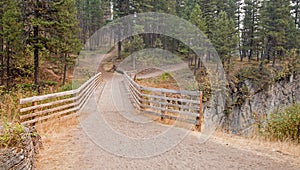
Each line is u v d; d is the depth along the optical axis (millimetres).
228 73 19031
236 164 4289
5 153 2971
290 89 20219
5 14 14508
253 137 6230
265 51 24172
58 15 13180
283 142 5789
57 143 5066
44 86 13141
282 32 23219
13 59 16156
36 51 13023
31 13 12867
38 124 5781
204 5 22312
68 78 16984
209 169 4086
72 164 4117
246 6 27219
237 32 24266
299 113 6617
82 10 26422
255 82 19625
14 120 5355
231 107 15523
